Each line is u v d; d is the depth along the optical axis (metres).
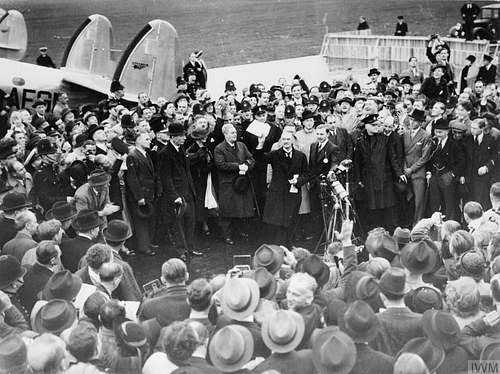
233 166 9.48
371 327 4.02
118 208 8.08
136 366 4.18
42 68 12.88
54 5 13.59
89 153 8.91
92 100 13.30
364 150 9.86
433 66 13.85
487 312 4.92
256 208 9.92
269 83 15.37
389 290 4.44
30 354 3.78
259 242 9.77
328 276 4.88
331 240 9.14
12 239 6.62
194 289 4.29
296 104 11.15
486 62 14.89
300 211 9.67
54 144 9.15
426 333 4.28
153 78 13.94
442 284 5.59
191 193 9.29
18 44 13.34
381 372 3.92
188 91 13.83
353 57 15.62
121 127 10.07
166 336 3.84
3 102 12.45
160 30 13.88
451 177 10.06
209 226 10.45
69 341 3.91
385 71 15.70
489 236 6.08
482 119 10.16
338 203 9.05
